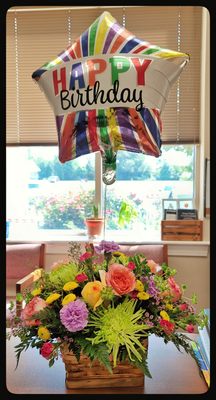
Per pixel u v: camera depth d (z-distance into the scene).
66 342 0.76
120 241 2.49
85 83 0.97
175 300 0.83
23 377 0.87
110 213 2.69
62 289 0.80
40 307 0.77
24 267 2.41
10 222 2.79
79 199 2.72
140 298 0.77
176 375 0.88
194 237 2.44
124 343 0.72
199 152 2.58
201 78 2.47
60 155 1.08
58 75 1.00
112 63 0.96
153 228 2.67
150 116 0.99
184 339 0.86
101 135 1.01
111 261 0.85
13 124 2.64
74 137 1.03
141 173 2.65
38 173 2.75
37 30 2.57
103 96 0.97
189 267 2.45
